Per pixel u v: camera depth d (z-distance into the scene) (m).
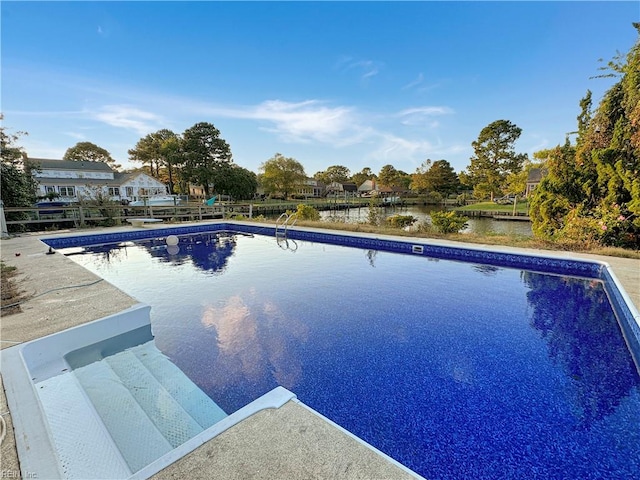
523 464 1.81
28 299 3.50
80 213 10.45
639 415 2.20
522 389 2.49
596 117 7.21
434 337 3.37
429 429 2.07
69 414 2.02
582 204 7.04
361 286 5.16
